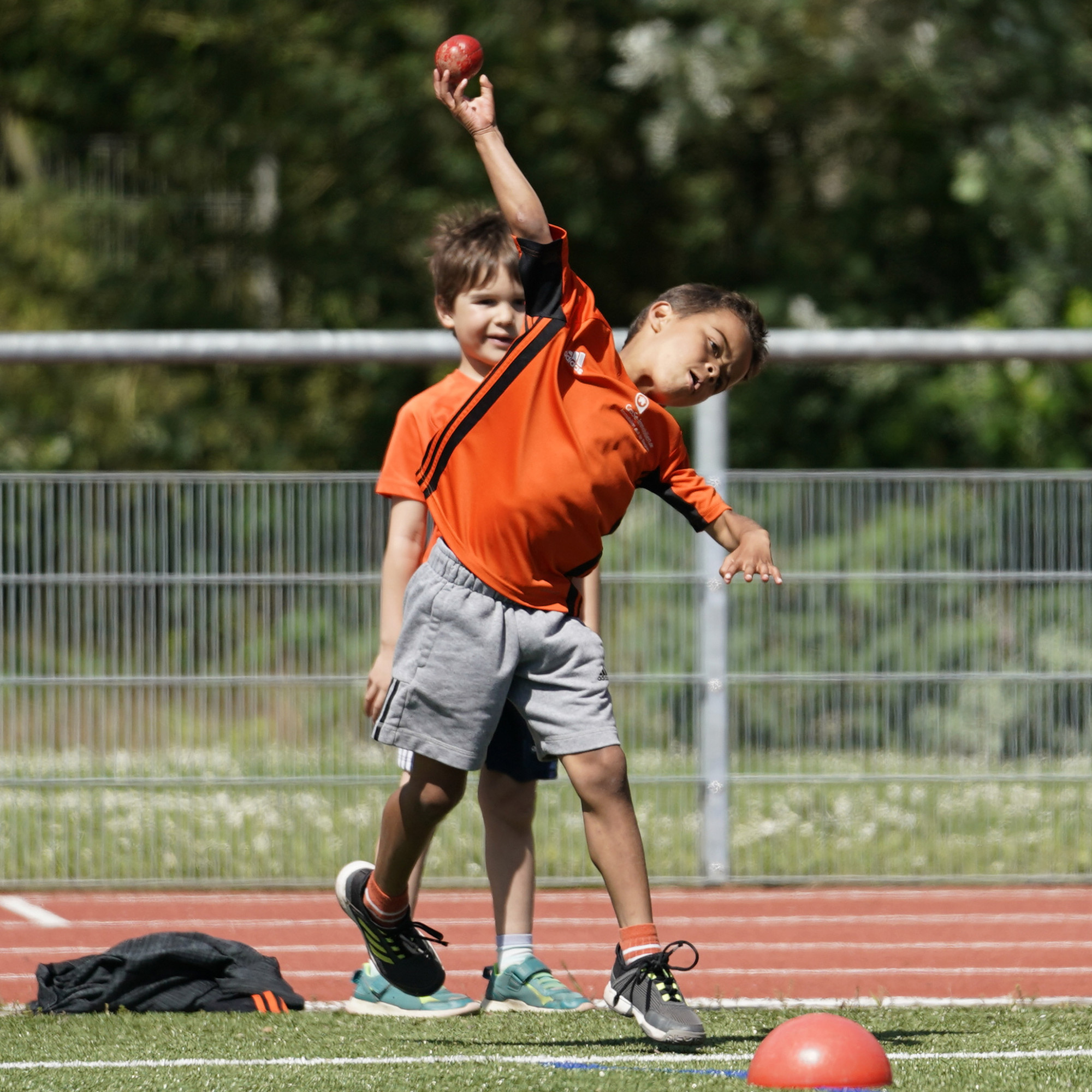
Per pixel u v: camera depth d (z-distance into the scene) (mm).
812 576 24156
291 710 23875
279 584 23797
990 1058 12117
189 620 23766
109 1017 14258
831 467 48656
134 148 60844
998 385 45656
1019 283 46656
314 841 24031
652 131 45156
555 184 55656
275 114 56844
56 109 60906
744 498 24062
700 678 24094
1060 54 47312
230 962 15164
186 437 55812
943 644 24188
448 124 55812
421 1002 14492
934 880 24078
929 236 53750
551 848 24172
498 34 54344
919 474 24203
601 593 24203
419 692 11781
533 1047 12906
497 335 15211
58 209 59812
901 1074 11375
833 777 24234
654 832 24188
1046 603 24172
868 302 53219
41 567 23672
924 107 49938
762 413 48719
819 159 54594
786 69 47938
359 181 56656
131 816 23812
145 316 58062
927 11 47188
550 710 11758
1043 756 24266
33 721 23703
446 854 24250
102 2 57750
